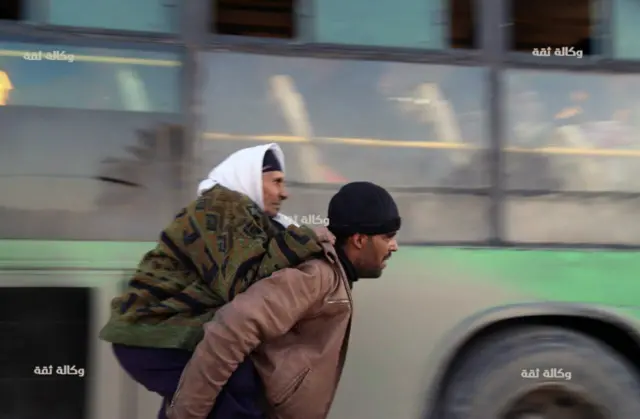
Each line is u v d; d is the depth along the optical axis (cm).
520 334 325
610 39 343
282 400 187
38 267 288
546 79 336
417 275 314
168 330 193
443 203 321
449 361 312
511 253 321
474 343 325
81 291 290
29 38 297
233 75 310
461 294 316
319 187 311
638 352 340
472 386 318
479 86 330
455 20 331
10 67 295
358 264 205
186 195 301
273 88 313
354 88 319
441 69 327
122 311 199
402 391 308
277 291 181
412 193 319
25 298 288
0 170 290
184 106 305
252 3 316
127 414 289
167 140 303
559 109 335
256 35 315
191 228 198
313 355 188
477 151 326
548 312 319
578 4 342
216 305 196
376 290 311
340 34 321
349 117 317
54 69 298
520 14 337
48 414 286
